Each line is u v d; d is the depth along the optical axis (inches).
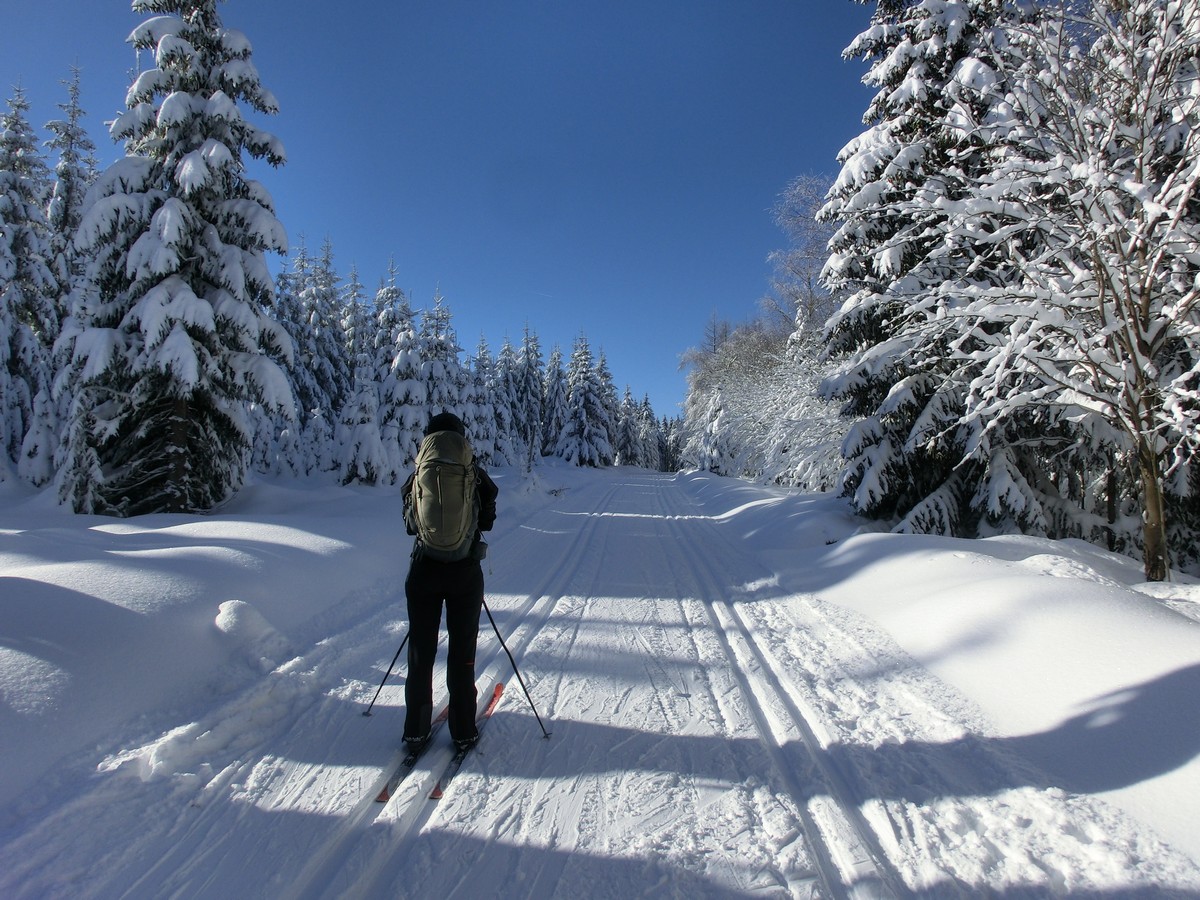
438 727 135.9
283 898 82.9
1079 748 113.6
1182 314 221.5
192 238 446.9
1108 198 212.2
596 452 2041.1
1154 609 154.2
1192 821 90.7
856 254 390.6
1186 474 310.8
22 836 90.7
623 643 196.4
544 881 87.4
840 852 93.4
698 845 95.7
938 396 343.9
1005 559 247.6
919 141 357.7
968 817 100.5
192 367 414.0
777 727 136.8
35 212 746.2
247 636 171.6
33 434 602.5
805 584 278.1
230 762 118.2
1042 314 221.9
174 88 443.5
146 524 350.3
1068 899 80.8
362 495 598.2
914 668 167.3
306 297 1183.6
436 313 1087.6
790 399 735.7
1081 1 243.0
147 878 85.6
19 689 119.1
